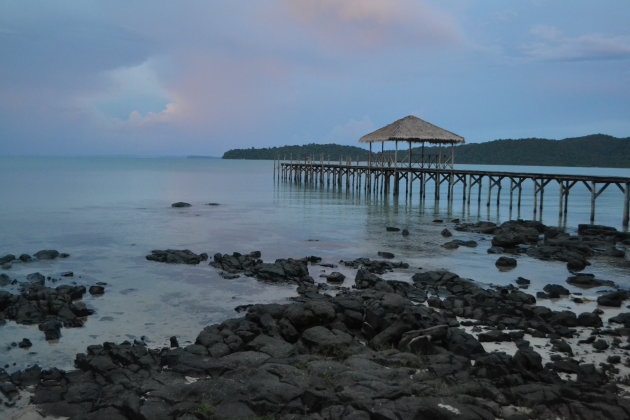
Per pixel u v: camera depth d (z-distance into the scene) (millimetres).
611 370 9008
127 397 7352
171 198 44344
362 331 10828
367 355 9266
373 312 10648
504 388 7855
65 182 63375
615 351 10148
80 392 8055
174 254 18891
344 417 6703
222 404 7285
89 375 8750
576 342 10711
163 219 30094
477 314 12406
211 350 9523
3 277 15508
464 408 6965
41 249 20688
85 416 7094
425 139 42219
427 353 9570
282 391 7496
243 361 8922
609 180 29828
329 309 10758
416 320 10367
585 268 18719
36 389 8312
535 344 10531
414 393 7559
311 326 10703
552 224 31516
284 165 73062
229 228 26891
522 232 24641
